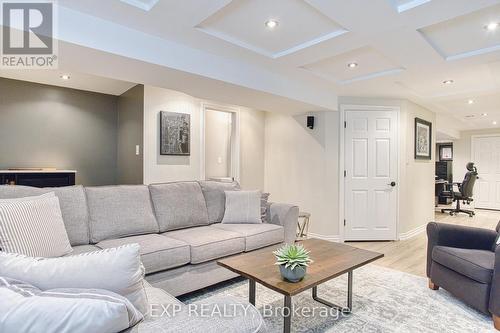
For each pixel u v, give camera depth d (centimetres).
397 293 261
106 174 482
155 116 399
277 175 516
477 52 275
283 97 350
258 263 203
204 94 337
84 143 461
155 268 215
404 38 240
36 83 420
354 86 389
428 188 541
